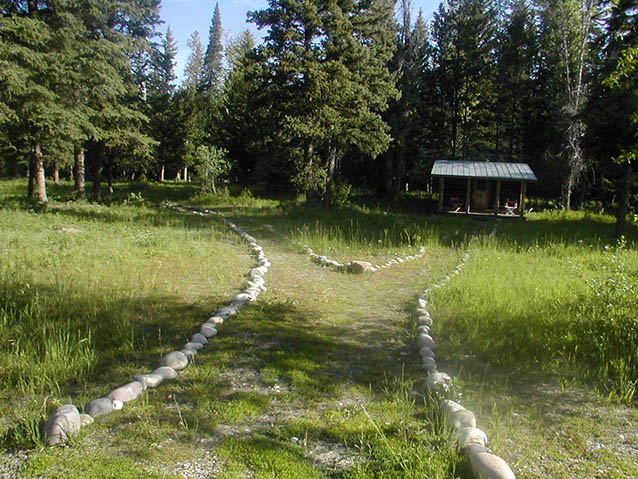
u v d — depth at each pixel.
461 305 6.38
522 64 36.50
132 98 25.39
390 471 2.72
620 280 6.50
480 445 2.92
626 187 15.76
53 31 17.69
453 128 39.28
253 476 2.69
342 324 5.83
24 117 15.79
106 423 3.22
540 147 36.06
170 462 2.80
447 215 27.47
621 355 4.52
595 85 16.77
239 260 9.56
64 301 5.82
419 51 34.84
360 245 12.29
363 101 23.81
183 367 4.29
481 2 37.91
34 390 3.68
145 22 26.11
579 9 30.22
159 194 33.31
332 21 22.55
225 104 37.66
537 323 5.44
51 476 2.62
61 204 20.75
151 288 6.92
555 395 3.89
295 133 23.19
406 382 4.07
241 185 35.28
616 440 3.18
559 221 22.59
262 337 5.17
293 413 3.50
